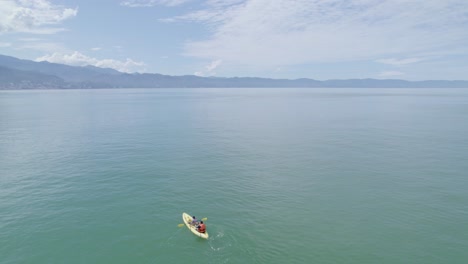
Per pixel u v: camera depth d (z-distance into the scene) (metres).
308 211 40.81
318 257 31.31
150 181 50.91
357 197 45.12
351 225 37.41
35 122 115.50
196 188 48.12
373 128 103.12
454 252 32.19
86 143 78.06
